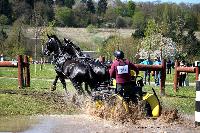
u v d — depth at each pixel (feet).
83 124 36.50
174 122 37.19
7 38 280.51
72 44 58.44
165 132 32.86
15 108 45.93
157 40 272.51
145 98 39.11
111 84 46.98
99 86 49.85
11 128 34.50
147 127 34.96
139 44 269.44
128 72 41.19
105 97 41.42
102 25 495.00
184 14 396.37
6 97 53.93
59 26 475.72
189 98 62.54
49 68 177.68
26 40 274.16
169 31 304.50
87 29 427.33
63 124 36.47
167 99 59.88
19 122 37.65
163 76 68.18
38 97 56.08
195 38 304.30
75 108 47.88
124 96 40.68
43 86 76.69
